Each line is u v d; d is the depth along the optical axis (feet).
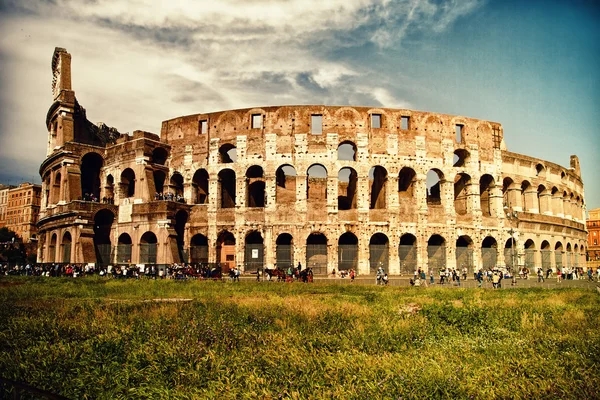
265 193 228.63
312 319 71.72
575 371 43.60
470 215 244.42
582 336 59.62
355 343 56.08
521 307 89.86
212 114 242.78
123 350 51.47
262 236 226.17
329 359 47.06
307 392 38.58
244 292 125.18
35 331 62.28
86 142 281.95
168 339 56.80
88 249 226.17
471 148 250.78
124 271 205.98
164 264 213.05
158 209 223.71
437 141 242.99
